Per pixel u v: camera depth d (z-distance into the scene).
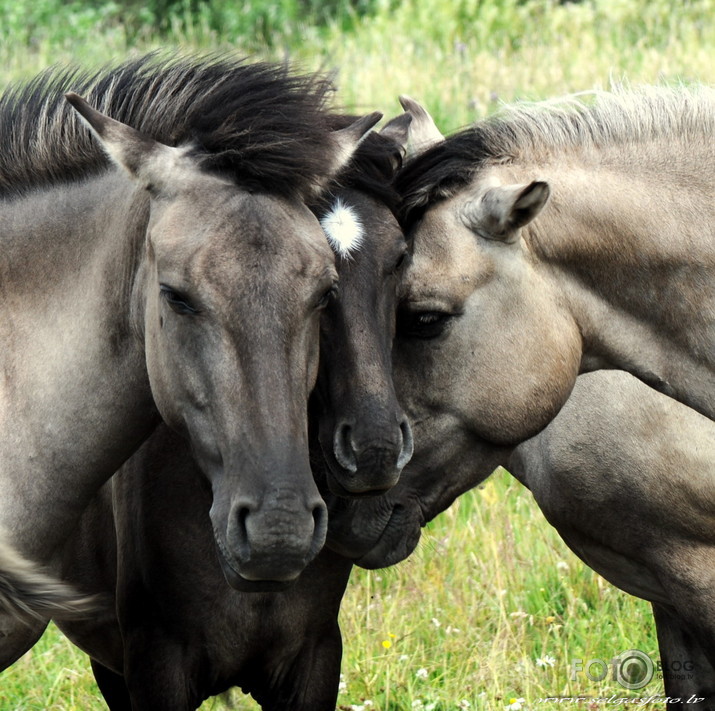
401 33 24.80
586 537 9.09
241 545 5.89
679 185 7.72
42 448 6.96
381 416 6.78
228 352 5.97
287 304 6.01
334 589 7.77
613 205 7.61
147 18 26.91
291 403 5.99
